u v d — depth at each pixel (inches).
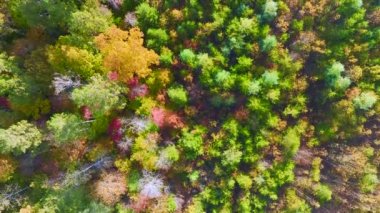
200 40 1106.1
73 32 1032.8
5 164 1057.5
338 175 1299.2
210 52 1115.3
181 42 1115.9
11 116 1086.4
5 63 1019.3
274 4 1061.8
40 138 1053.8
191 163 1192.2
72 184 1093.1
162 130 1162.0
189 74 1122.0
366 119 1251.8
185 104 1154.7
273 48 1126.4
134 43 1000.2
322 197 1274.6
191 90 1142.3
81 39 1032.2
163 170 1173.1
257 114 1174.3
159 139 1149.1
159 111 1124.5
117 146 1139.3
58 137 1020.5
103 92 962.1
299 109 1214.3
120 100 1079.0
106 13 1069.8
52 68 1058.7
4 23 1085.1
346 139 1280.8
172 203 1180.5
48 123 1024.9
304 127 1235.2
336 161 1277.1
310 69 1208.8
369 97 1186.0
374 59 1213.1
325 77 1190.3
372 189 1316.4
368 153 1270.9
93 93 950.4
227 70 1139.3
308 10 1118.4
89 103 971.9
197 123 1178.0
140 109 1121.4
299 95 1207.6
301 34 1139.3
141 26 1098.1
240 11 1087.6
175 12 1069.8
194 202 1218.0
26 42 1083.3
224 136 1171.9
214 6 1075.9
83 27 997.8
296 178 1261.1
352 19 1152.8
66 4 1040.8
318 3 1118.4
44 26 1058.7
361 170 1264.8
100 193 1104.2
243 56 1125.1
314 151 1266.0
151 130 1130.7
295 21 1134.4
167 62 1109.7
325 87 1217.4
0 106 1104.8
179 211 1198.9
